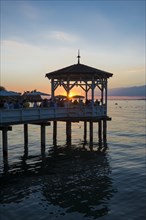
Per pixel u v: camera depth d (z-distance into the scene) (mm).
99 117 31062
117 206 15188
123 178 19906
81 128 52875
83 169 22031
